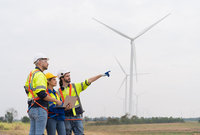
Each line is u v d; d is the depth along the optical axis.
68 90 7.21
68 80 7.21
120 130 35.66
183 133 26.69
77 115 7.26
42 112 5.35
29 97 5.43
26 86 5.50
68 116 7.16
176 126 46.06
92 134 23.12
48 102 5.57
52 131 6.15
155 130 34.19
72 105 6.29
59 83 7.25
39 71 5.42
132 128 41.25
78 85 7.33
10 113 31.36
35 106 5.34
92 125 56.03
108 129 38.94
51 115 6.12
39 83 5.26
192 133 26.45
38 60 5.56
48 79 6.15
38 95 5.24
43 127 5.36
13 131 17.41
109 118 60.56
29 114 5.41
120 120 62.44
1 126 20.42
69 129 7.17
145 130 35.00
